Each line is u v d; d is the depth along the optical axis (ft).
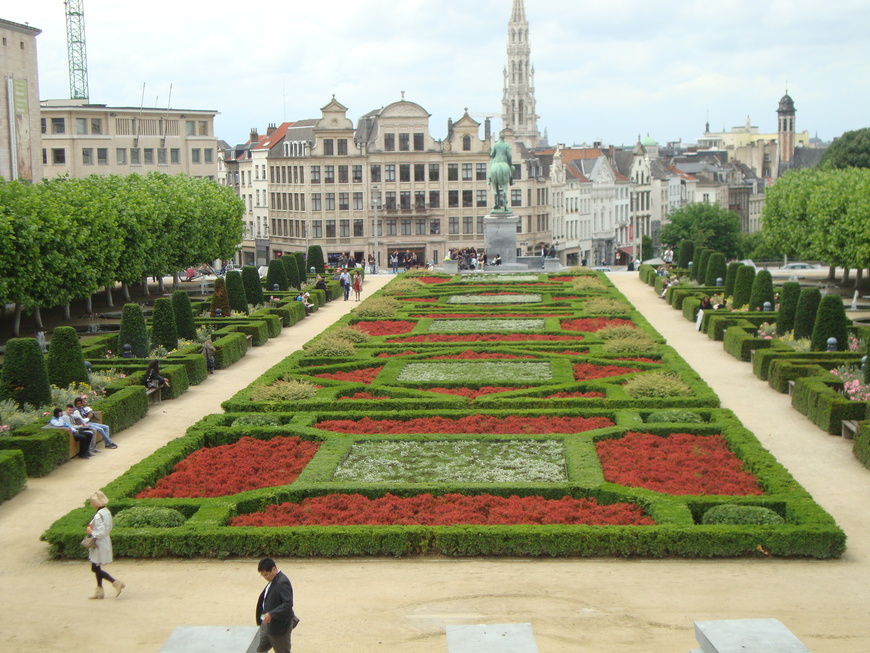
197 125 493.36
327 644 73.56
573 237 620.08
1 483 109.81
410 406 145.18
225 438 128.77
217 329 224.53
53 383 152.66
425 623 77.00
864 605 79.41
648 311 266.98
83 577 88.28
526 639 61.41
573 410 138.72
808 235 332.39
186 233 316.19
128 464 126.41
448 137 546.67
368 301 256.73
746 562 89.92
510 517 96.94
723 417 132.36
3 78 323.57
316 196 529.45
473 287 300.61
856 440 123.34
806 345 188.24
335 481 109.70
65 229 228.84
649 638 73.67
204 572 89.04
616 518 96.17
